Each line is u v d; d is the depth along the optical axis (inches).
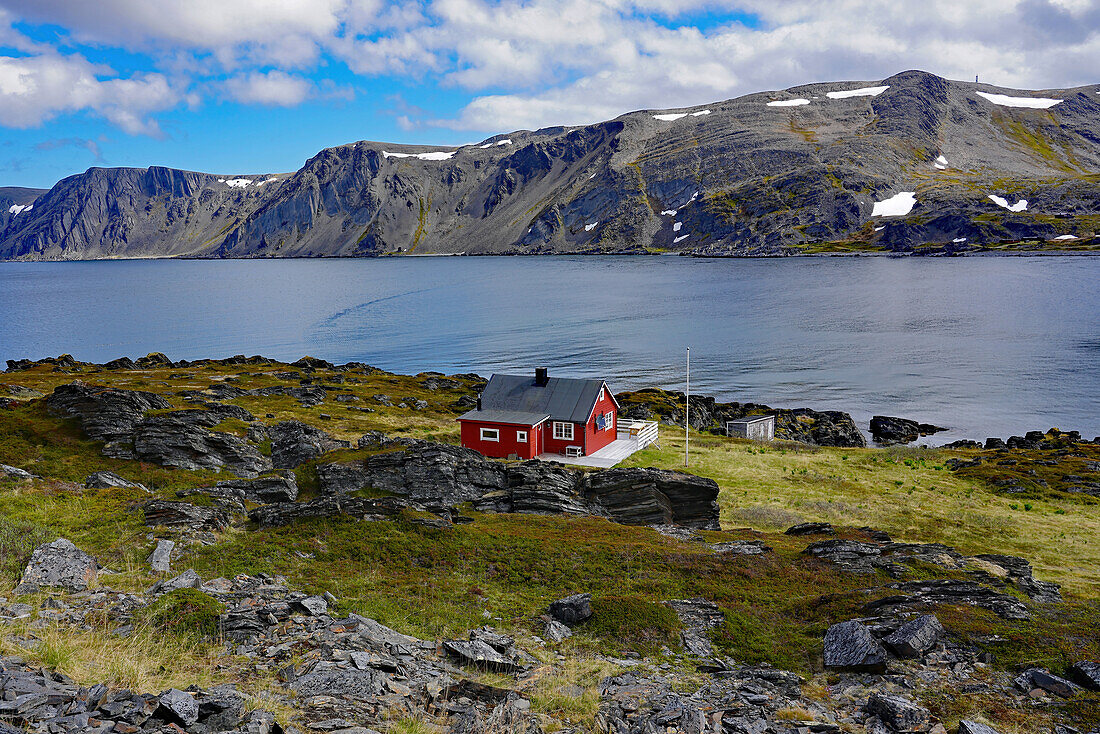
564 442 2485.2
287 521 1294.3
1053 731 707.4
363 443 2049.7
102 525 1165.1
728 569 1228.5
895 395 4537.4
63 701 477.7
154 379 3762.3
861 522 1945.1
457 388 4242.1
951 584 1117.7
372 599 976.3
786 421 3796.8
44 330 7731.3
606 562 1227.2
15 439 1706.4
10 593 802.2
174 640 718.5
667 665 869.2
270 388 3395.7
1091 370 4992.6
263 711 515.2
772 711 737.0
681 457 2655.0
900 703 726.5
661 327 7327.8
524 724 597.3
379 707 595.5
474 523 1416.1
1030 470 2541.8
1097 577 1501.0
